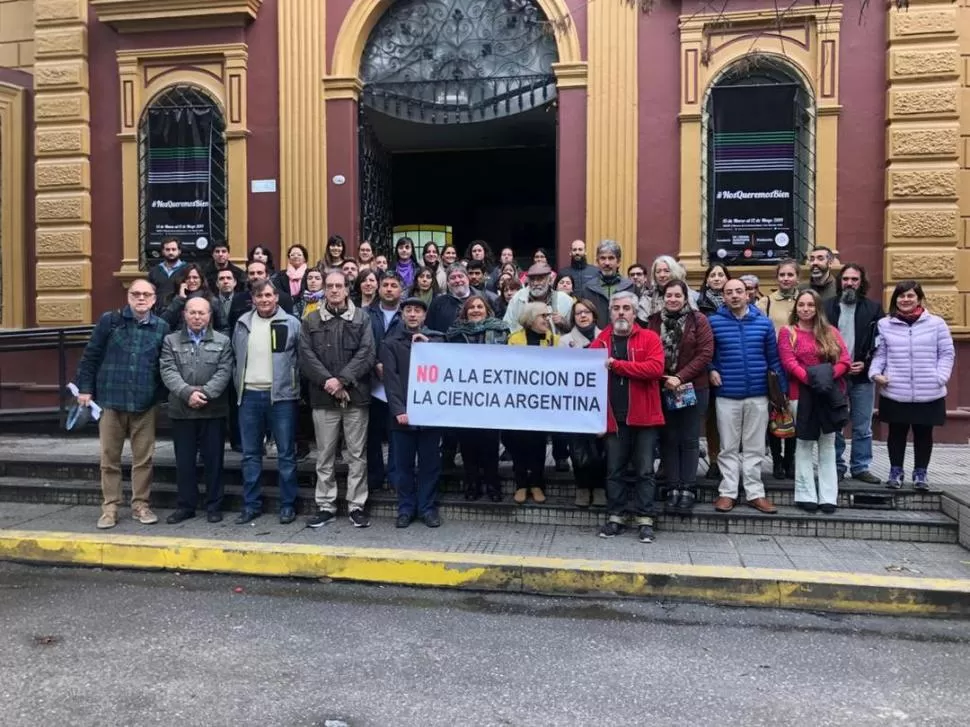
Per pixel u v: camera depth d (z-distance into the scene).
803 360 5.82
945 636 4.40
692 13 8.53
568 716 3.44
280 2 9.31
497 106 9.27
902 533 5.73
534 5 9.08
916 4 8.12
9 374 10.16
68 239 9.80
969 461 7.34
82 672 3.84
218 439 6.20
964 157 8.36
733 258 8.56
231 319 6.93
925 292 8.18
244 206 9.42
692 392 5.66
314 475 6.68
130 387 6.00
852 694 3.67
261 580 5.27
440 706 3.52
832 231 8.40
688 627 4.51
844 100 8.38
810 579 4.81
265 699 3.57
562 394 5.71
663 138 8.68
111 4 9.42
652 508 5.72
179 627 4.44
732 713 3.47
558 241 8.95
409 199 12.58
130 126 9.66
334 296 5.87
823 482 5.93
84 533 5.82
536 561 5.11
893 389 5.99
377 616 4.64
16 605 4.79
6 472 7.27
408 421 5.86
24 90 10.22
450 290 6.93
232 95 9.40
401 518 6.01
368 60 9.47
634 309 5.64
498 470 6.35
